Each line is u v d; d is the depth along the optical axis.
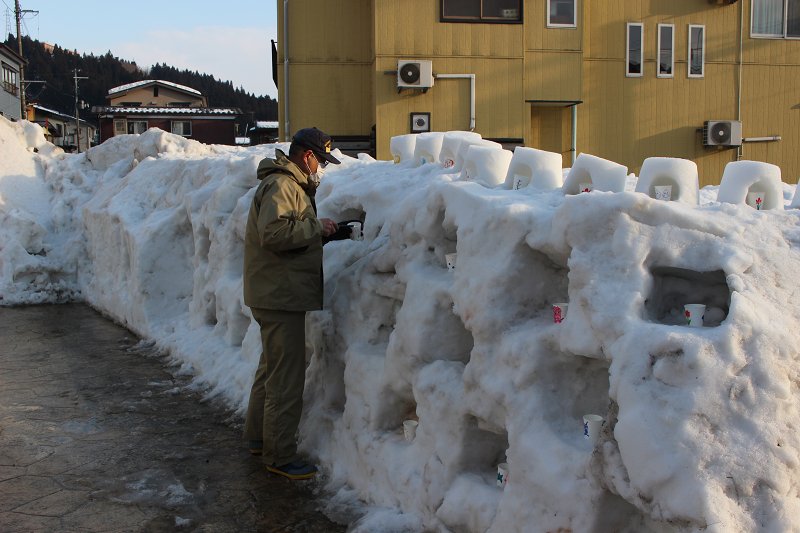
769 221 2.46
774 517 1.84
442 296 3.11
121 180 9.96
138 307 7.29
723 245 2.25
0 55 36.03
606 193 2.38
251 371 4.98
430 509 2.92
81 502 3.38
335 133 15.87
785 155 16.94
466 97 15.20
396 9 14.82
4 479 3.64
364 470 3.46
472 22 15.05
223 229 6.07
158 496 3.46
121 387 5.45
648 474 1.92
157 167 9.20
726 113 16.64
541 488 2.36
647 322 2.15
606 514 2.18
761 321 2.03
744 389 1.95
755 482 1.86
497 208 2.78
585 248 2.37
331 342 4.07
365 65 15.80
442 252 3.36
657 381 2.00
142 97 49.41
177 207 7.49
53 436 4.32
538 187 3.34
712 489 1.83
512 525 2.44
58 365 6.12
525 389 2.53
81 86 98.94
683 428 1.91
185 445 4.20
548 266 2.78
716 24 16.42
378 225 4.33
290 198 3.49
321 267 3.72
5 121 11.66
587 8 16.03
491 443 2.95
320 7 15.59
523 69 15.27
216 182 6.82
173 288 7.32
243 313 5.45
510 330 2.70
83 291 9.80
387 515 3.05
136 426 4.54
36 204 10.93
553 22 15.46
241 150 10.82
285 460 3.68
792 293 2.17
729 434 1.91
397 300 3.71
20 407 4.89
